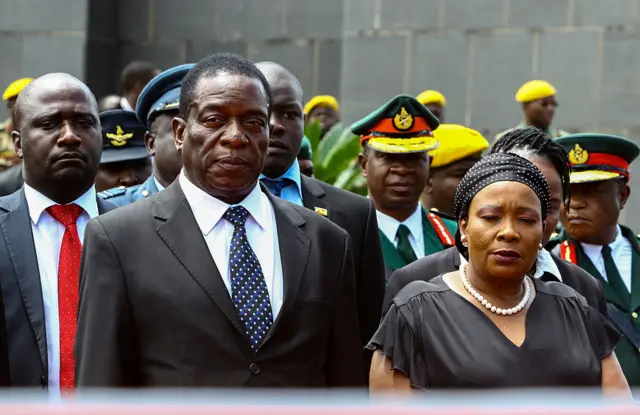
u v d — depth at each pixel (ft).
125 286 28.04
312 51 109.09
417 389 28.14
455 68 100.83
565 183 36.70
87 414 9.90
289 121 40.32
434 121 47.65
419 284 29.60
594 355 28.45
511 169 29.09
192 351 27.63
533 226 28.60
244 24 110.83
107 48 110.11
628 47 96.78
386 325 29.01
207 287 27.99
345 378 29.81
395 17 102.17
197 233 28.78
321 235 30.37
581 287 36.09
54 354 33.32
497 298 28.76
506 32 99.66
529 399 10.25
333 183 72.79
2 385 32.19
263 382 27.81
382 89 102.37
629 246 45.80
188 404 9.99
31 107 36.24
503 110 99.71
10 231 34.58
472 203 29.12
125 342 27.96
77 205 36.45
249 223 29.58
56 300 34.09
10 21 106.63
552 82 98.68
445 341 28.09
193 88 29.40
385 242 46.06
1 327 32.40
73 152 35.81
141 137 53.47
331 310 29.58
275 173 40.29
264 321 28.32
